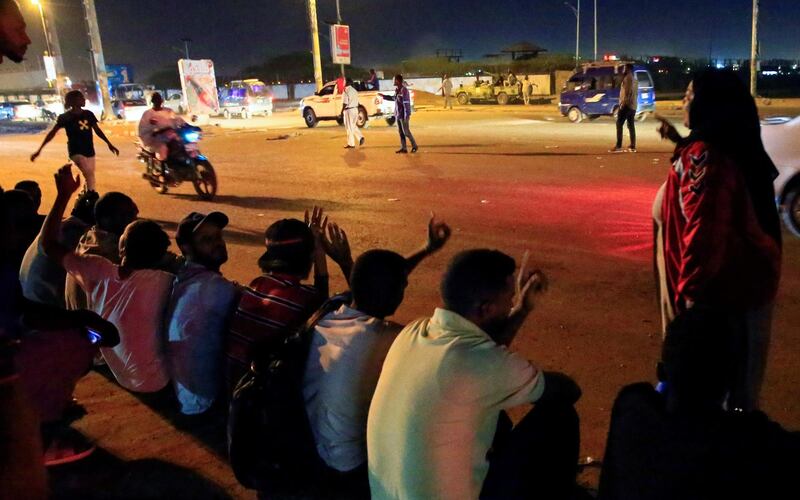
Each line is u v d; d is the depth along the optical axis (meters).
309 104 26.77
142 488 3.43
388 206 9.75
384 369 2.61
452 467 2.44
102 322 3.58
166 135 10.95
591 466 3.39
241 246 7.89
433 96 51.88
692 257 2.60
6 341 1.44
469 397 2.40
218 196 11.23
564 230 7.93
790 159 7.29
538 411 2.73
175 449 3.77
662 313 3.07
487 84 41.72
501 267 2.51
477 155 14.99
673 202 2.82
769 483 1.83
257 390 3.12
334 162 14.99
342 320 3.06
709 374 1.98
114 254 4.59
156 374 4.15
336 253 3.87
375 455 2.59
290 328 3.37
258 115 38.66
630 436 2.08
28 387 3.30
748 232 2.63
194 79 31.34
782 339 4.71
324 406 3.05
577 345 4.79
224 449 3.76
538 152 15.10
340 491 3.24
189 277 3.91
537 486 2.69
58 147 22.31
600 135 18.69
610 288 5.90
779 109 27.17
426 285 6.23
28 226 4.44
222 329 3.89
